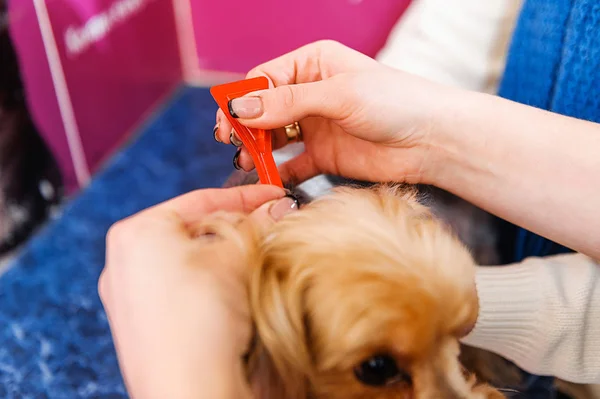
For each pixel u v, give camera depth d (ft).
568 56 2.15
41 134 3.95
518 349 1.82
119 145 4.91
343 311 1.12
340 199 1.40
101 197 4.43
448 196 2.12
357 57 1.97
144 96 5.13
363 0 4.61
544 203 1.75
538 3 2.45
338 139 1.96
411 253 1.20
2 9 3.36
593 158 1.68
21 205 3.88
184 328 1.11
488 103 1.80
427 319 1.14
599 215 1.67
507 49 3.02
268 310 1.15
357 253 1.17
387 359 1.15
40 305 3.57
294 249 1.21
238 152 1.85
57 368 3.16
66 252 3.96
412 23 3.69
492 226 2.38
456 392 1.21
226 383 1.07
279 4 4.92
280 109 1.65
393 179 1.91
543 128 1.74
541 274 1.86
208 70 5.58
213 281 1.18
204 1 5.16
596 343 1.78
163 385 1.07
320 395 1.18
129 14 4.69
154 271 1.20
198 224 1.37
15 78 3.59
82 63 4.24
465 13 3.28
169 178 4.58
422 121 1.80
